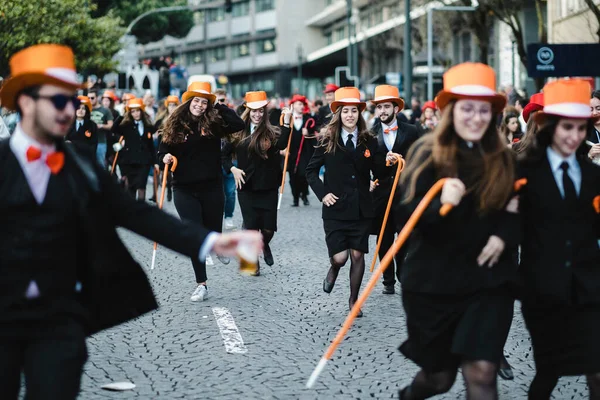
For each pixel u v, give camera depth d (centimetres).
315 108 2595
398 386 612
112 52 3378
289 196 2245
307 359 687
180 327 800
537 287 470
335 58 7312
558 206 468
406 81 2842
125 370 655
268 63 9444
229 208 1582
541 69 1566
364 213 845
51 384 372
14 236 383
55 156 386
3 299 381
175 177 923
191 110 912
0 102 390
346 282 1035
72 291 397
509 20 2441
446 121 454
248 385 614
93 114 2006
